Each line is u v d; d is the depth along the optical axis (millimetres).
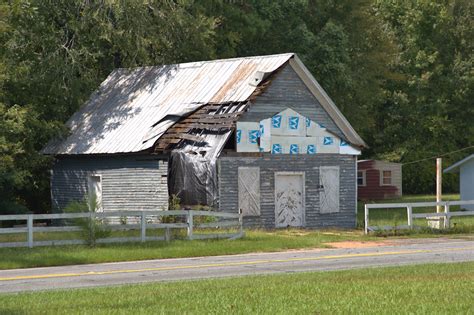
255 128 72000
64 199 80875
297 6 105938
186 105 74625
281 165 73875
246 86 73000
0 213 77188
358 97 115750
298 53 104250
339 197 77750
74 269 45312
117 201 75312
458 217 90250
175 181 71062
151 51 91312
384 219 85688
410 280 35875
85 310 28594
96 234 55312
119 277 40938
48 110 83938
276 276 38750
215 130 70750
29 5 79188
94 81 86312
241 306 28859
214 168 69062
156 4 87188
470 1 161750
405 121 160500
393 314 26750
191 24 89312
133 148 72250
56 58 82188
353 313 27078
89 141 77875
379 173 140625
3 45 80250
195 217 68375
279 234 66625
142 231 57531
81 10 84312
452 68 158500
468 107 159500
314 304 29094
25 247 53562
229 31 101438
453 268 41375
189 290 33469
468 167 115062
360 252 53875
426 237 67000
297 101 74875
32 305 30062
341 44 104875
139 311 28141
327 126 76875
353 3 113625
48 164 81625
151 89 80938
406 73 158125
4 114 74812
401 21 161250
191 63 80938
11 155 74000
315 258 49938
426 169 157125
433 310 27484
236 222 61594
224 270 43562
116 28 85312
